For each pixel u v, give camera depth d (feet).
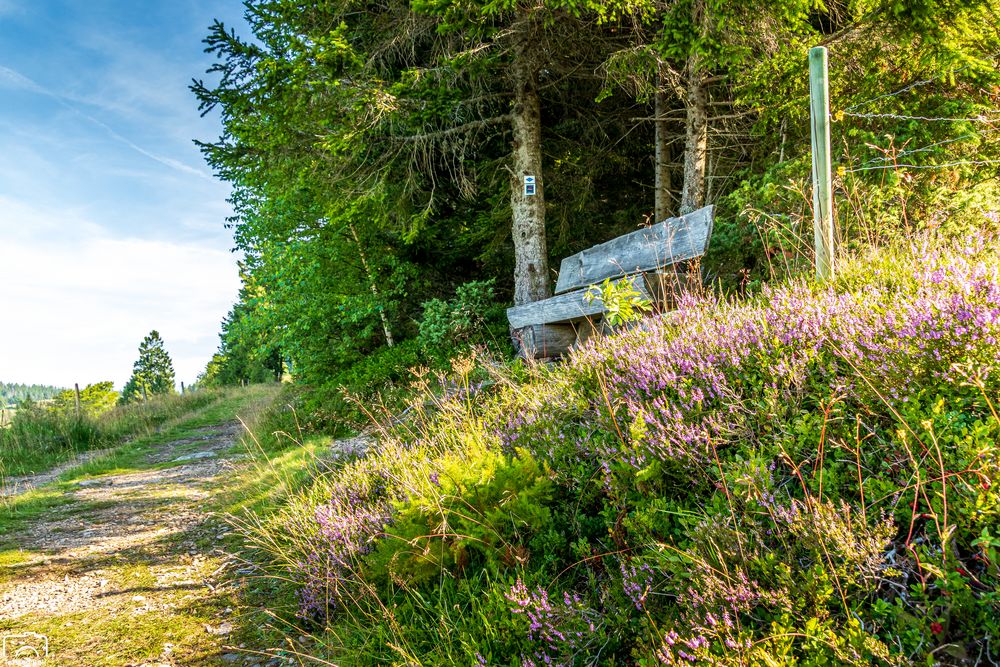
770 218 21.61
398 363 37.68
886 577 6.36
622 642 7.29
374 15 34.55
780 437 8.61
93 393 100.73
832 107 24.09
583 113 40.09
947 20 21.39
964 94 22.18
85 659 10.71
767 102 26.50
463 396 19.35
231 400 82.17
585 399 12.50
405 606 10.09
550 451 11.27
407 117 31.12
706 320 13.15
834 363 9.32
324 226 46.55
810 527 6.52
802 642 5.96
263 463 27.09
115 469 33.37
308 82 28.43
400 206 36.99
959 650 5.42
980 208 16.62
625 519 8.55
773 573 6.61
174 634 11.52
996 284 9.00
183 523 19.63
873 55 23.59
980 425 6.70
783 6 23.08
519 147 35.19
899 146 20.34
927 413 7.48
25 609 13.14
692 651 6.27
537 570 9.34
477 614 8.75
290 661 10.05
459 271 50.37
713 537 7.11
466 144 37.68
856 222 18.07
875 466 7.66
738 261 24.81
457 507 10.89
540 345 27.66
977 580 5.58
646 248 23.34
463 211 45.01
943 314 8.61
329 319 45.68
